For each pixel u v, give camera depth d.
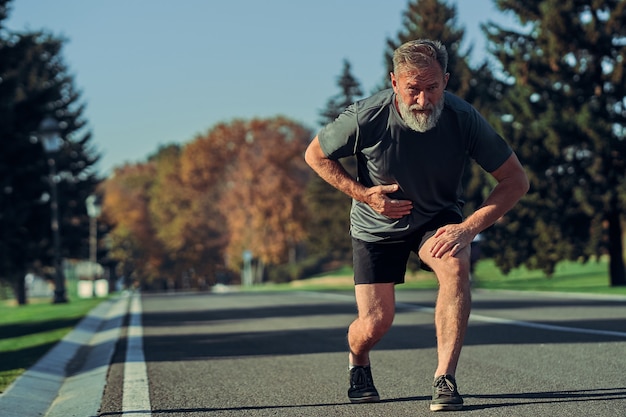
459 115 5.66
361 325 6.14
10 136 37.47
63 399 8.12
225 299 28.73
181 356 10.60
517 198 5.84
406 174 5.80
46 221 42.94
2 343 14.67
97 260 66.31
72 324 18.80
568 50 35.44
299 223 81.69
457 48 48.09
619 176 34.88
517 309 16.58
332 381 7.81
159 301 29.75
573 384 6.94
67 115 60.84
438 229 5.83
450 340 5.83
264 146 83.00
